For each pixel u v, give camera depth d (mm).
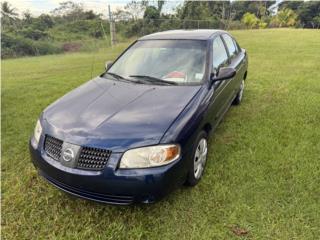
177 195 2775
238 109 5031
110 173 2211
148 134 2307
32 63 14523
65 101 2982
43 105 5828
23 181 3131
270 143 3719
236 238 2295
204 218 2498
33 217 2598
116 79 3463
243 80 5434
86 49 20750
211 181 2977
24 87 7625
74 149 2312
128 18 26891
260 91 6121
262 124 4332
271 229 2359
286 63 9367
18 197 2867
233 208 2592
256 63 9617
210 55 3451
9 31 26172
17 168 3408
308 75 7449
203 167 3053
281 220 2443
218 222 2451
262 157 3379
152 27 26344
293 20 46406
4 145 4012
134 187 2213
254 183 2914
